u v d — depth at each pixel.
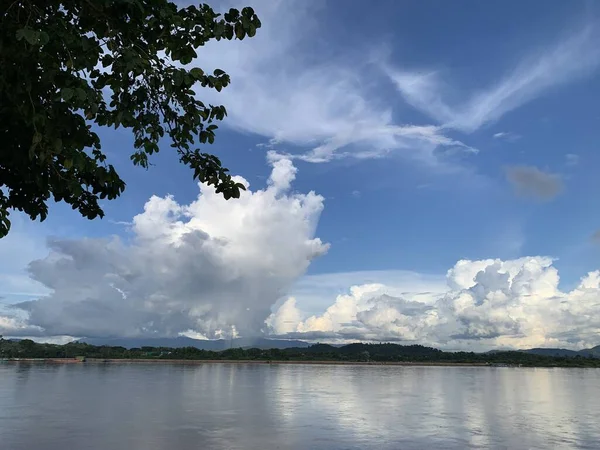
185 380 77.62
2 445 26.45
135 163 7.85
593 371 165.12
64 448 25.92
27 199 7.57
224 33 7.26
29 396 50.38
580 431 32.41
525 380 96.94
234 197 8.06
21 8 5.50
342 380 86.62
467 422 35.97
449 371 143.25
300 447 26.77
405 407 45.09
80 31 6.11
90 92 5.54
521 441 28.92
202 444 27.25
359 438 29.31
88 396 50.81
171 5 6.86
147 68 6.50
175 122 7.55
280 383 74.81
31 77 5.38
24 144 6.32
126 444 27.02
